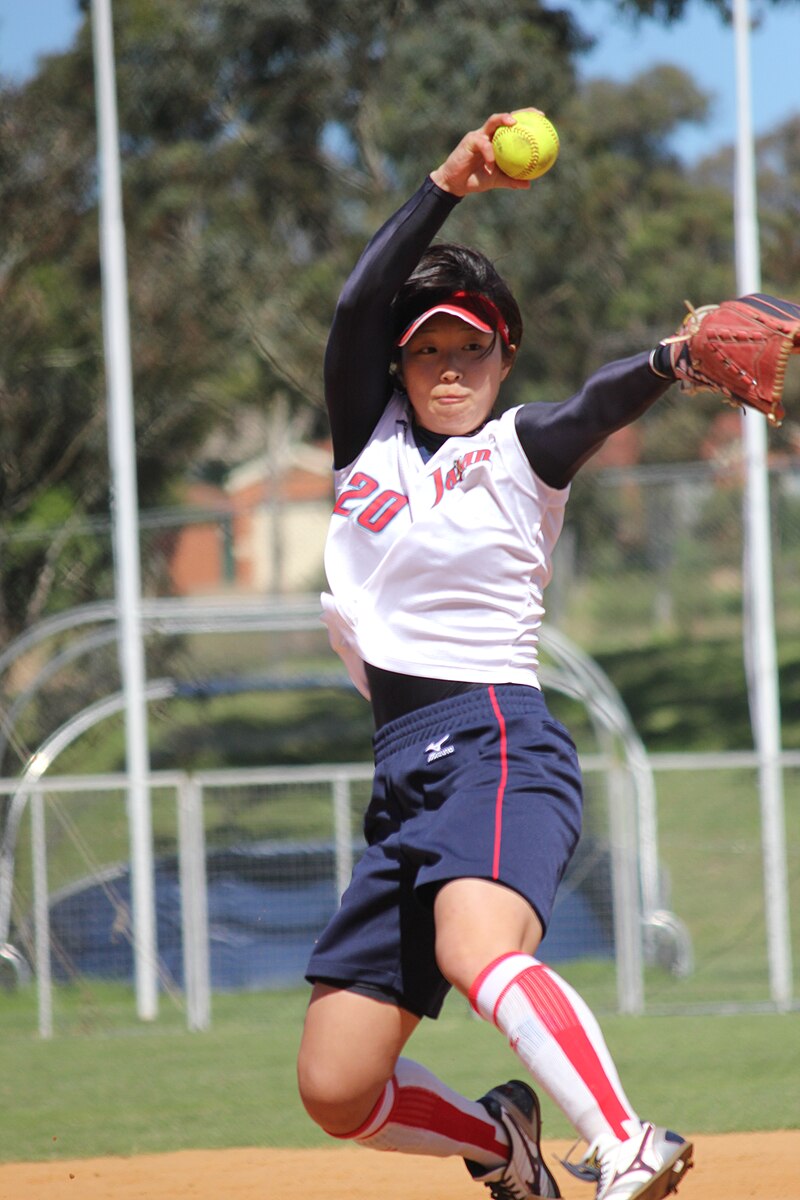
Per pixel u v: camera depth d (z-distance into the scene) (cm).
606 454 8669
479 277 1088
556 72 6081
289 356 6331
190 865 3397
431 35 5938
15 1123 2189
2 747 4700
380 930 1030
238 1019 3406
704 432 8200
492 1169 1134
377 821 1061
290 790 4031
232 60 6134
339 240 6362
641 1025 3081
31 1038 3250
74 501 5653
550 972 915
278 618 4281
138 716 3762
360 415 1111
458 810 974
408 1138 1089
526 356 6675
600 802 3891
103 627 5500
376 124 6119
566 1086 893
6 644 5262
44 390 5434
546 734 1016
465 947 919
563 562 8000
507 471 1011
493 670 1026
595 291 6619
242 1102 2322
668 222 7306
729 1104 2147
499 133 1062
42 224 5516
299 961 3659
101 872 3709
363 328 1085
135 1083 2552
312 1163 1836
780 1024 3039
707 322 930
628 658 8256
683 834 5569
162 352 5925
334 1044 1028
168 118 6125
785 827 5544
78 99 5884
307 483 12350
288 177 6231
